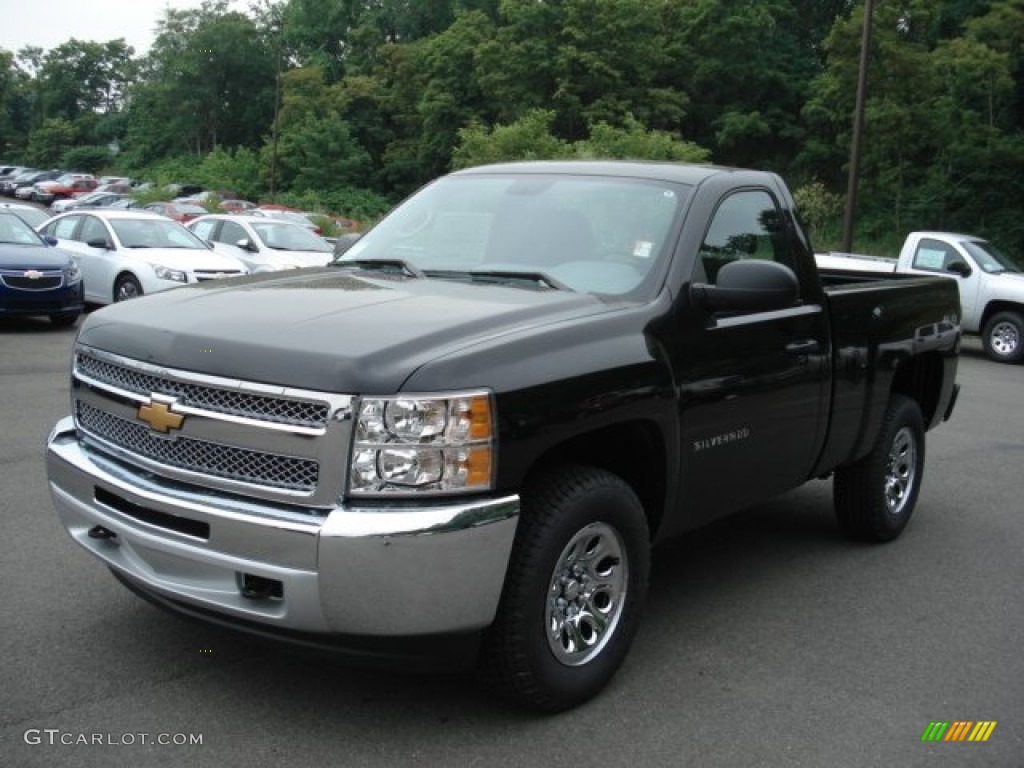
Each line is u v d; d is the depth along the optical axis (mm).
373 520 2932
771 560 5434
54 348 11836
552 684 3398
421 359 3076
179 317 3498
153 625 4098
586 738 3369
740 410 4184
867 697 3783
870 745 3418
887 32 34406
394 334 3201
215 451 3195
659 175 4453
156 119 79125
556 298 3742
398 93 63969
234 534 3057
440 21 72062
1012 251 36000
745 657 4105
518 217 4434
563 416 3293
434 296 3727
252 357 3135
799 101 50938
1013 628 4555
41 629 4020
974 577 5270
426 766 3143
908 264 16922
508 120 51156
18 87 116875
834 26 34969
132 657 3803
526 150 38562
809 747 3387
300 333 3229
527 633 3271
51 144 100500
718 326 4082
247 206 43219
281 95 67438
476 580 3061
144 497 3246
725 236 4324
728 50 50250
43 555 4855
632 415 3568
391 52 63875
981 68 35062
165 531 3229
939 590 5035
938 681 3953
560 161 4879
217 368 3170
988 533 6133
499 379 3141
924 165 39281
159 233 15586
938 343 5973
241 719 3383
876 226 39188
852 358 5023
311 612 2988
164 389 3307
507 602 3244
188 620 3357
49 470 3762
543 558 3273
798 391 4574
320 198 56250
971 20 36875
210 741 3230
